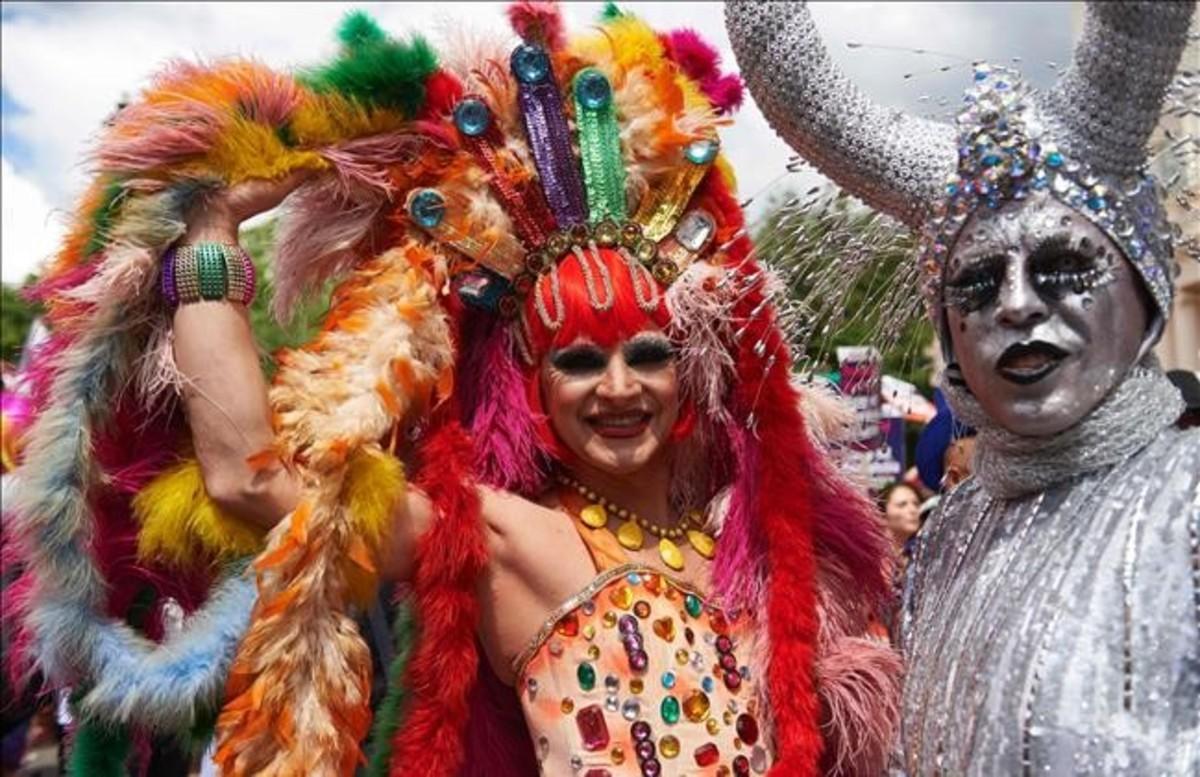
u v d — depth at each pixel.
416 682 1.63
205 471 1.58
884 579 1.87
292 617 1.54
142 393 1.65
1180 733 1.22
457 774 1.73
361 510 1.56
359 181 1.71
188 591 1.73
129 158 1.60
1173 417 1.38
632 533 1.75
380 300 1.66
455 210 1.72
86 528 1.64
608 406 1.69
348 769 1.56
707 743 1.64
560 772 1.63
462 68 1.78
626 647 1.65
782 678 1.67
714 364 1.77
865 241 1.66
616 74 1.78
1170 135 1.40
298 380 1.61
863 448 1.97
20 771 3.68
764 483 1.78
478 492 1.68
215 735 1.69
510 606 1.68
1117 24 1.29
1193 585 1.25
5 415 2.30
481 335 1.79
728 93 1.88
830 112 1.49
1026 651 1.30
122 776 1.77
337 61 1.72
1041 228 1.34
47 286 1.65
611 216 1.74
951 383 1.47
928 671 1.46
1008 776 1.29
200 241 1.62
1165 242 1.38
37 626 1.64
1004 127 1.37
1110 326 1.35
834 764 1.74
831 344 1.85
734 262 1.78
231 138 1.63
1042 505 1.40
